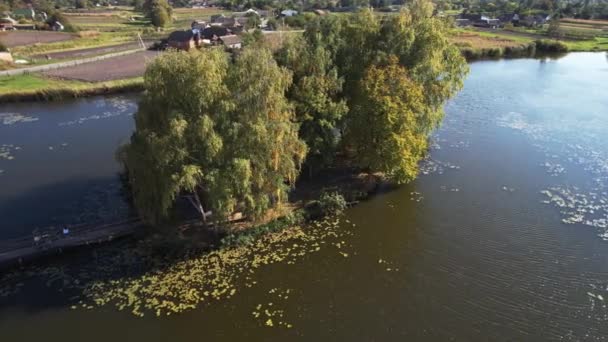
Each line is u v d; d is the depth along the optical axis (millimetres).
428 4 62062
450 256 45156
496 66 132875
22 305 38406
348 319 37188
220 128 41156
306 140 51438
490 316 37656
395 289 40656
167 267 43000
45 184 59594
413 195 56219
